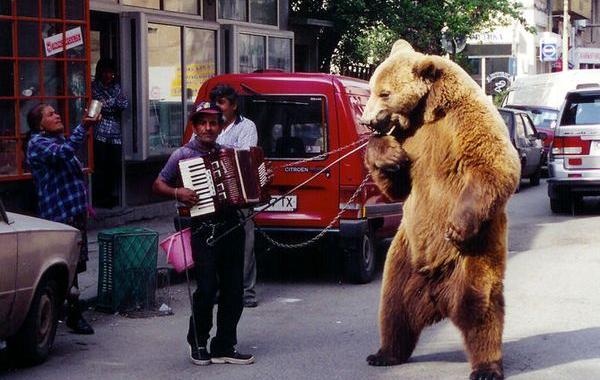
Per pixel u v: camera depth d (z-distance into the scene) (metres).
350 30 24.69
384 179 7.63
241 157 8.25
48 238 8.39
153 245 10.85
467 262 7.41
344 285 12.45
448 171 7.33
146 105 16.77
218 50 19.20
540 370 8.05
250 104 12.08
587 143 19.05
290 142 11.96
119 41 16.62
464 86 7.28
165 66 17.50
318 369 8.22
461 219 7.11
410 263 7.79
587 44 66.75
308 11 24.42
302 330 9.83
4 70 13.48
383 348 8.23
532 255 14.38
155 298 11.05
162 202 18.05
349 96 12.04
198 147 8.46
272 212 12.00
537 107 32.16
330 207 11.87
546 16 53.34
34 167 9.31
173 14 17.88
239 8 20.25
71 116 14.47
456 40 25.50
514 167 7.21
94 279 12.01
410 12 24.52
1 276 7.69
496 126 7.24
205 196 8.19
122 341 9.41
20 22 13.68
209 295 8.30
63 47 14.29
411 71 7.28
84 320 9.72
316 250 13.52
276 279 12.93
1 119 13.44
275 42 21.47
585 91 19.25
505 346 8.91
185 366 8.42
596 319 9.98
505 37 46.47
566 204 19.70
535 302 10.89
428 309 7.77
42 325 8.53
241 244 8.47
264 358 8.67
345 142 11.82
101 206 16.59
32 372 8.27
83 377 8.09
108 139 16.27
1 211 7.98
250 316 10.56
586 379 7.78
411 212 7.58
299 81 11.97
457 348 8.90
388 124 7.36
